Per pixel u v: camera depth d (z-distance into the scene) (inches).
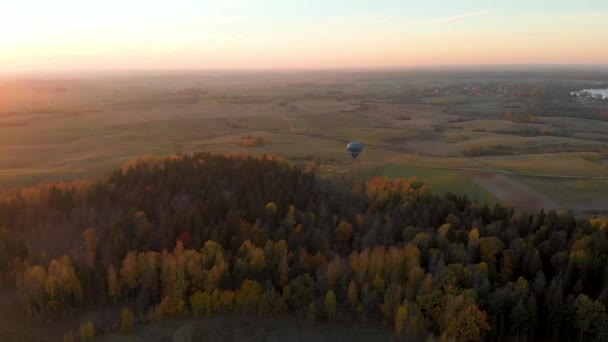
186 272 2701.8
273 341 2380.7
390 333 2444.6
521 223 3533.5
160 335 2396.7
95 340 2347.4
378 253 2866.6
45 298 2591.0
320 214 3607.3
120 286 2696.9
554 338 2504.9
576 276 2859.3
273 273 2859.3
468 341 2370.8
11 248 3041.3
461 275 2694.4
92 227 3348.9
